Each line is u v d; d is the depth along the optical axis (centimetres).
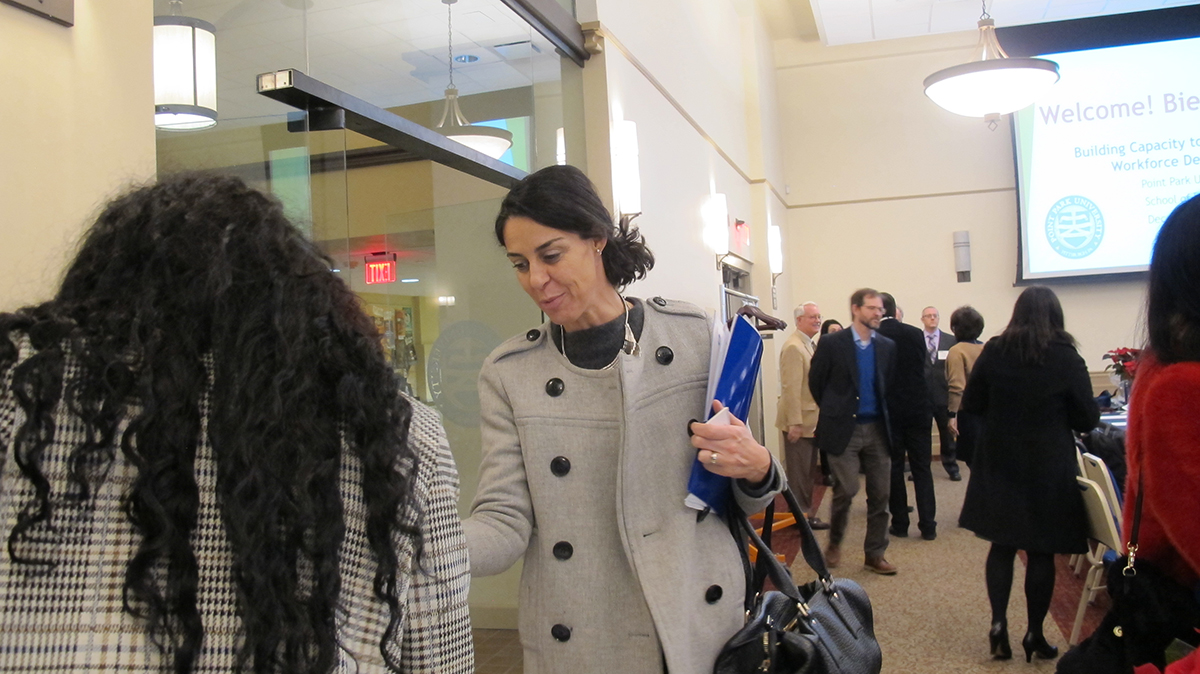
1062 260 981
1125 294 974
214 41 188
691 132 584
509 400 145
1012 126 994
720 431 127
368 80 240
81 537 60
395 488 68
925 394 537
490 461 142
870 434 461
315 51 219
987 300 1017
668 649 127
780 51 1061
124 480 61
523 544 139
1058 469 304
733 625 137
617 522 134
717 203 650
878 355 461
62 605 59
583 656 135
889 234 1039
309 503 63
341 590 67
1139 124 970
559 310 137
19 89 116
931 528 538
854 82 1048
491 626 377
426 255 361
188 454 61
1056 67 630
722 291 659
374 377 70
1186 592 131
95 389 60
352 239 354
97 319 62
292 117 215
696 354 144
